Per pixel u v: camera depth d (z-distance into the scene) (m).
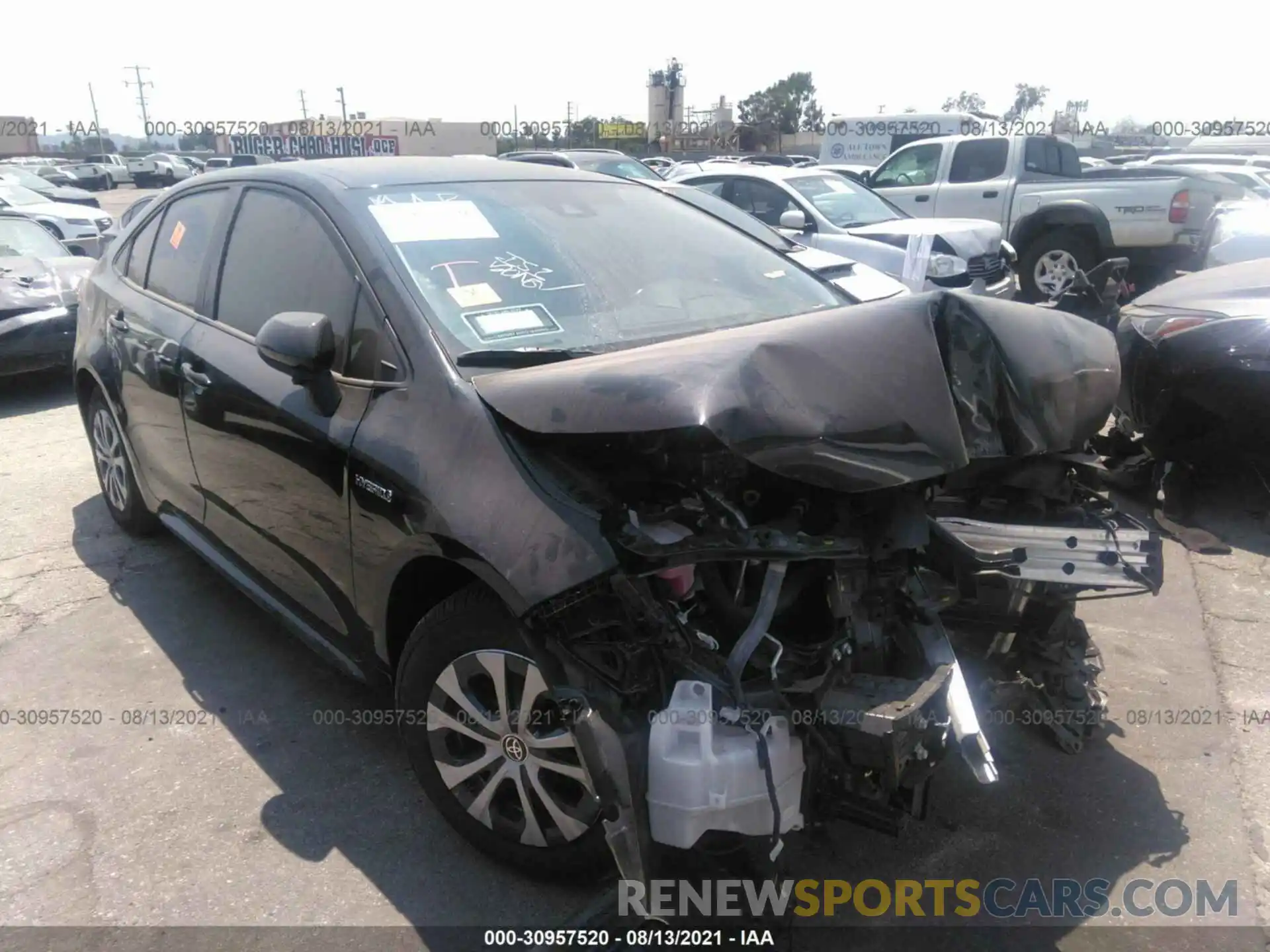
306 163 3.69
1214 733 3.30
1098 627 4.05
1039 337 2.69
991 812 2.95
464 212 3.31
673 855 2.23
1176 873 2.70
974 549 2.60
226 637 4.08
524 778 2.54
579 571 2.23
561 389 2.42
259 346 2.90
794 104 79.75
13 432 7.23
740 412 2.17
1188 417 4.91
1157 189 11.12
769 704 2.20
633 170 13.60
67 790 3.12
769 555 2.19
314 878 2.73
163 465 4.19
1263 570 4.54
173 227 4.31
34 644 4.04
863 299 3.74
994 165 12.20
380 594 2.79
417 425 2.67
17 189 17.62
